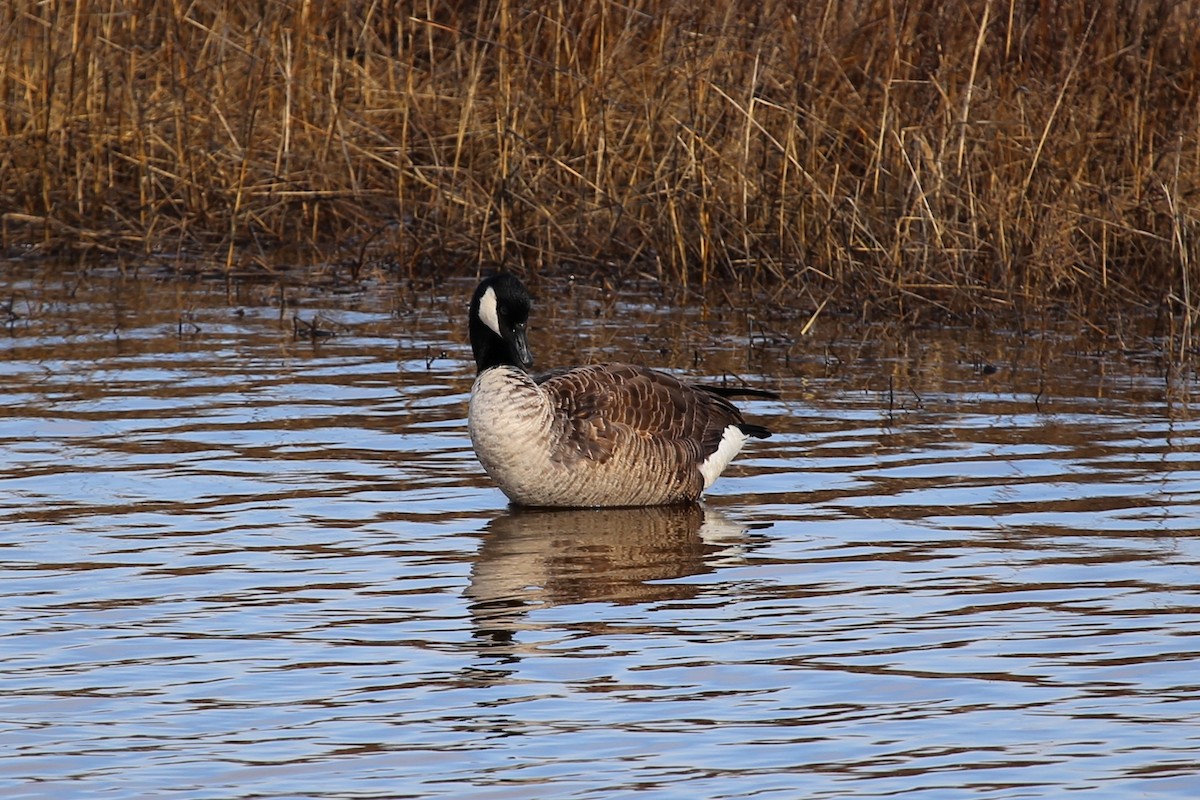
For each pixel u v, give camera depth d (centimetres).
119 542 1116
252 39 2406
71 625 947
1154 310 1941
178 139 2303
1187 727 796
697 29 2166
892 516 1198
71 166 2339
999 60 2147
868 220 2014
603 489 1212
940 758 761
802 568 1070
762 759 760
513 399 1192
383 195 2319
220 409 1510
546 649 909
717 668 878
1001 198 1983
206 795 724
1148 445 1401
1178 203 1903
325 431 1440
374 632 938
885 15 2184
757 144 2139
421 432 1443
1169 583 1029
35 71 2386
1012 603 991
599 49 2242
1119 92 2095
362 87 2386
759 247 2061
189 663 886
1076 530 1154
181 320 1870
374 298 2055
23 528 1145
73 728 798
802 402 1559
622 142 2178
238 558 1084
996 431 1452
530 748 773
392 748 774
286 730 796
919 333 1883
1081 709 820
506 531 1163
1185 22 2148
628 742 780
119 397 1548
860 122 2105
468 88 2284
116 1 2430
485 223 2130
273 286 2116
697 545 1128
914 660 891
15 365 1675
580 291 2089
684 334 1845
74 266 2222
